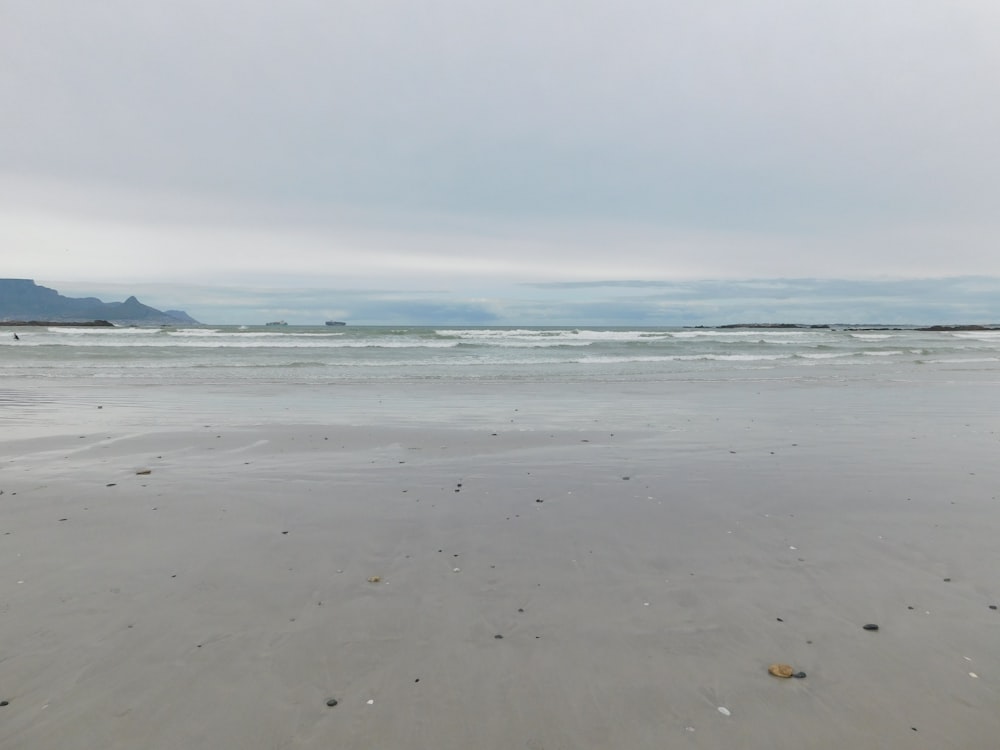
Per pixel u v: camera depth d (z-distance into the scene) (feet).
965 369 72.18
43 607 11.57
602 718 8.57
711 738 8.20
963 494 19.30
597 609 11.64
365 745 8.01
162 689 9.12
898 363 82.23
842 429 31.17
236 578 12.94
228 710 8.68
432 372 63.46
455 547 14.75
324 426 31.22
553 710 8.73
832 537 15.48
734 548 14.71
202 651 10.13
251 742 8.05
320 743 8.04
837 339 164.25
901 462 23.76
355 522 16.55
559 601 11.97
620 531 15.90
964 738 8.18
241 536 15.43
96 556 14.07
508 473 21.98
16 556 14.02
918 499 18.74
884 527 16.22
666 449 26.11
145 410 36.52
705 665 9.81
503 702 8.89
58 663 9.75
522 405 39.78
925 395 45.88
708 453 25.35
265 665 9.75
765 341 142.72
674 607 11.72
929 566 13.65
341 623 11.07
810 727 8.40
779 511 17.60
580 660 9.93
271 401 40.93
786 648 10.28
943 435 29.60
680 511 17.57
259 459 24.02
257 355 81.46
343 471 22.20
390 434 29.19
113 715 8.55
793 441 27.96
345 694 9.05
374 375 59.93
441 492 19.51
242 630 10.82
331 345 101.60
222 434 28.91
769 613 11.49
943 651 10.19
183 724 8.38
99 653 10.04
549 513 17.39
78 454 24.56
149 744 8.01
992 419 34.68
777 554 14.35
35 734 8.15
